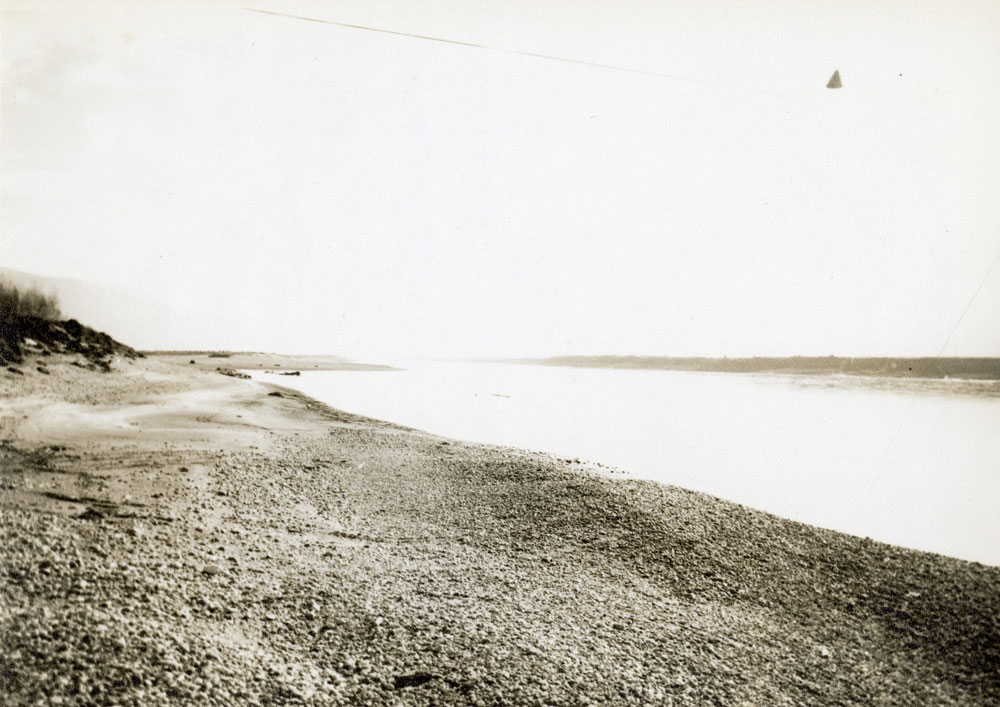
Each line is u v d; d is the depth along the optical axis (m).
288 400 28.38
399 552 7.71
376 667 4.74
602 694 4.75
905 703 5.20
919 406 36.84
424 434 18.98
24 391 18.56
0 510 6.43
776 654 5.91
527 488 11.35
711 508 10.66
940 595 7.48
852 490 15.10
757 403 41.06
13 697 3.34
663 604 6.83
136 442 13.21
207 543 6.83
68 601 4.48
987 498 14.42
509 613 6.06
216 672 4.11
